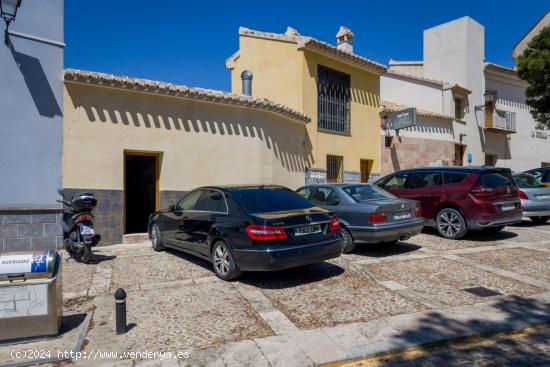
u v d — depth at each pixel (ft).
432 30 73.72
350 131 50.88
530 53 55.57
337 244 20.47
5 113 25.41
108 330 14.87
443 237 31.32
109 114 29.81
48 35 27.25
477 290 19.31
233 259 19.70
